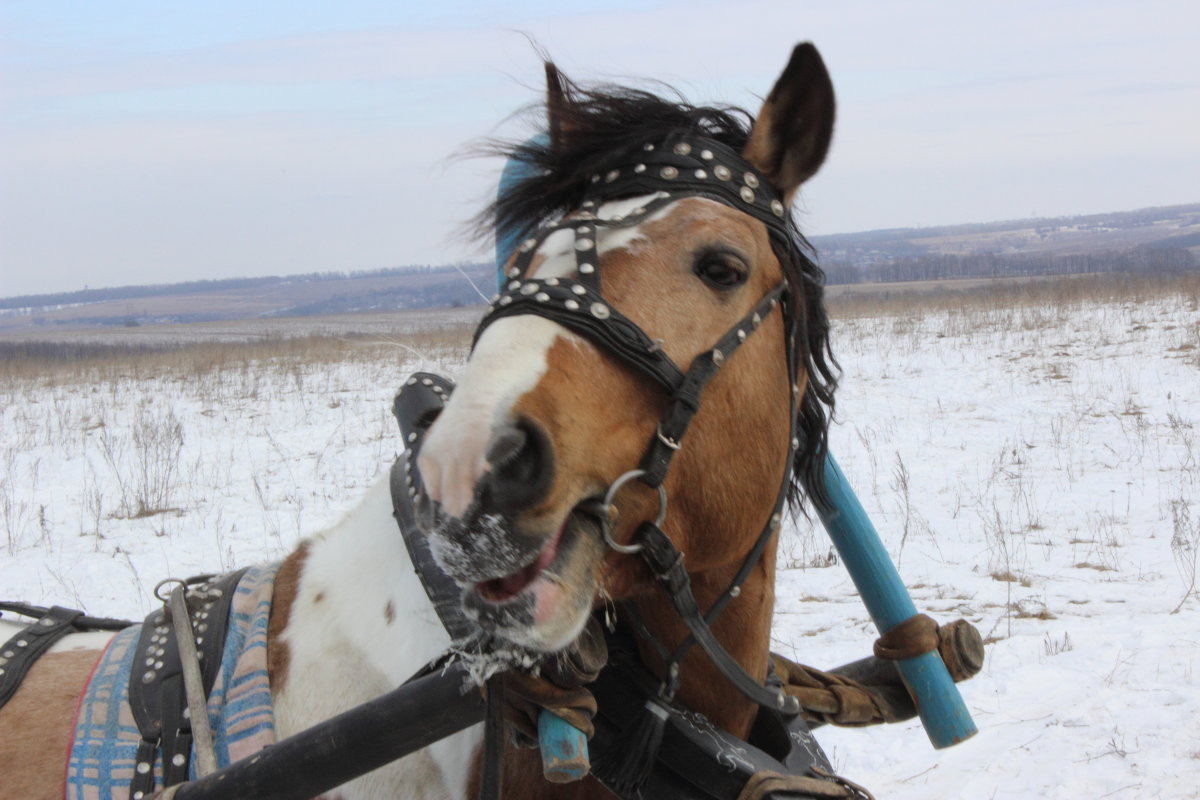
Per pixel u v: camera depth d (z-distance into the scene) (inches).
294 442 470.3
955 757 171.6
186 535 322.0
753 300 71.4
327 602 83.0
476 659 62.5
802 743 78.1
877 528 301.1
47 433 532.7
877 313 1108.5
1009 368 604.7
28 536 327.6
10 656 91.4
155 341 1946.4
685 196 71.8
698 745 70.8
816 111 76.6
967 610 234.5
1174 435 404.2
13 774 81.8
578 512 61.7
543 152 79.9
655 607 73.5
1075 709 183.3
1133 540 280.5
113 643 89.4
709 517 69.1
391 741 64.4
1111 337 717.9
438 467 56.8
